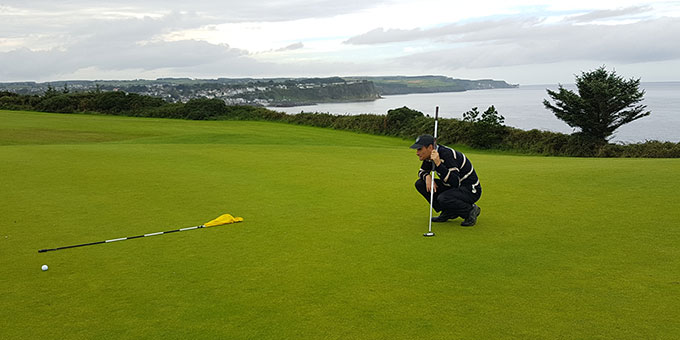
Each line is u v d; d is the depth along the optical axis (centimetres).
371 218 859
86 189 1118
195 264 623
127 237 750
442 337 418
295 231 776
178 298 516
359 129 5028
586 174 1248
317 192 1099
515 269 584
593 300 488
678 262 594
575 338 412
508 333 423
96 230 793
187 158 1656
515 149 3862
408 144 3816
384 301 496
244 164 1536
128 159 1605
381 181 1241
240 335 430
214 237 746
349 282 551
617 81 3556
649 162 1438
